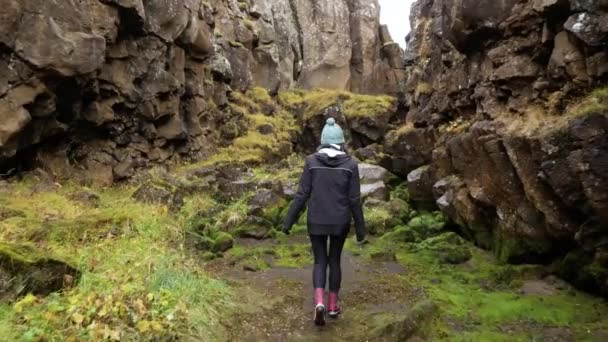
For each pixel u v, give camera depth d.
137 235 5.72
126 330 3.59
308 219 4.49
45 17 6.21
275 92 14.98
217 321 4.18
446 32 8.23
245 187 9.10
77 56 6.44
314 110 14.55
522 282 5.57
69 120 7.29
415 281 5.74
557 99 5.52
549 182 5.06
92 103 7.53
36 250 4.20
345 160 4.50
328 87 16.92
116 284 4.21
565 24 5.12
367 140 14.27
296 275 5.87
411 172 9.57
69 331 3.46
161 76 8.91
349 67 17.41
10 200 5.73
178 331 3.75
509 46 6.50
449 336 4.22
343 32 17.41
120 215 6.00
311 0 17.70
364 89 17.53
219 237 6.84
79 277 4.19
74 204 6.28
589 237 4.91
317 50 17.20
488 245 6.90
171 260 4.96
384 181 10.76
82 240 5.15
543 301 4.95
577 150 4.70
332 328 4.36
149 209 6.77
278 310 4.71
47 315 3.51
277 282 5.55
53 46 6.22
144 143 8.95
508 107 6.54
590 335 4.17
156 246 5.39
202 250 6.59
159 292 4.23
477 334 4.22
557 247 5.74
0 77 5.94
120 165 8.36
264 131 12.78
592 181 4.59
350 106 14.73
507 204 6.27
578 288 5.27
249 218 7.81
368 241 7.64
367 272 6.09
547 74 5.88
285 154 12.94
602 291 4.95
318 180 4.48
